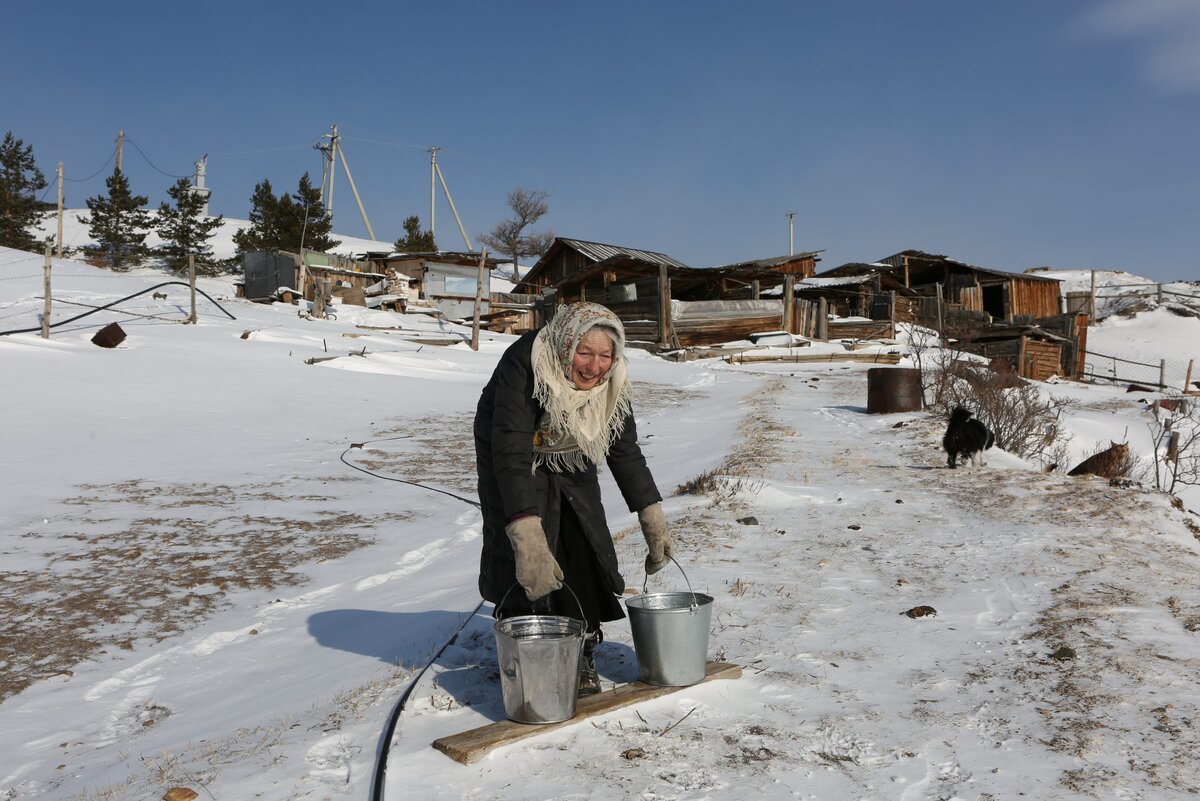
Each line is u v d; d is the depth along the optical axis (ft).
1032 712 11.69
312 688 14.28
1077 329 135.23
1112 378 136.05
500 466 11.06
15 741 14.15
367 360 82.53
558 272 143.23
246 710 13.87
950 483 30.48
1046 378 108.68
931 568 19.83
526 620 11.44
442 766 10.20
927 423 46.78
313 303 131.34
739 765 10.19
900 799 9.40
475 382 80.28
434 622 17.47
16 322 88.12
